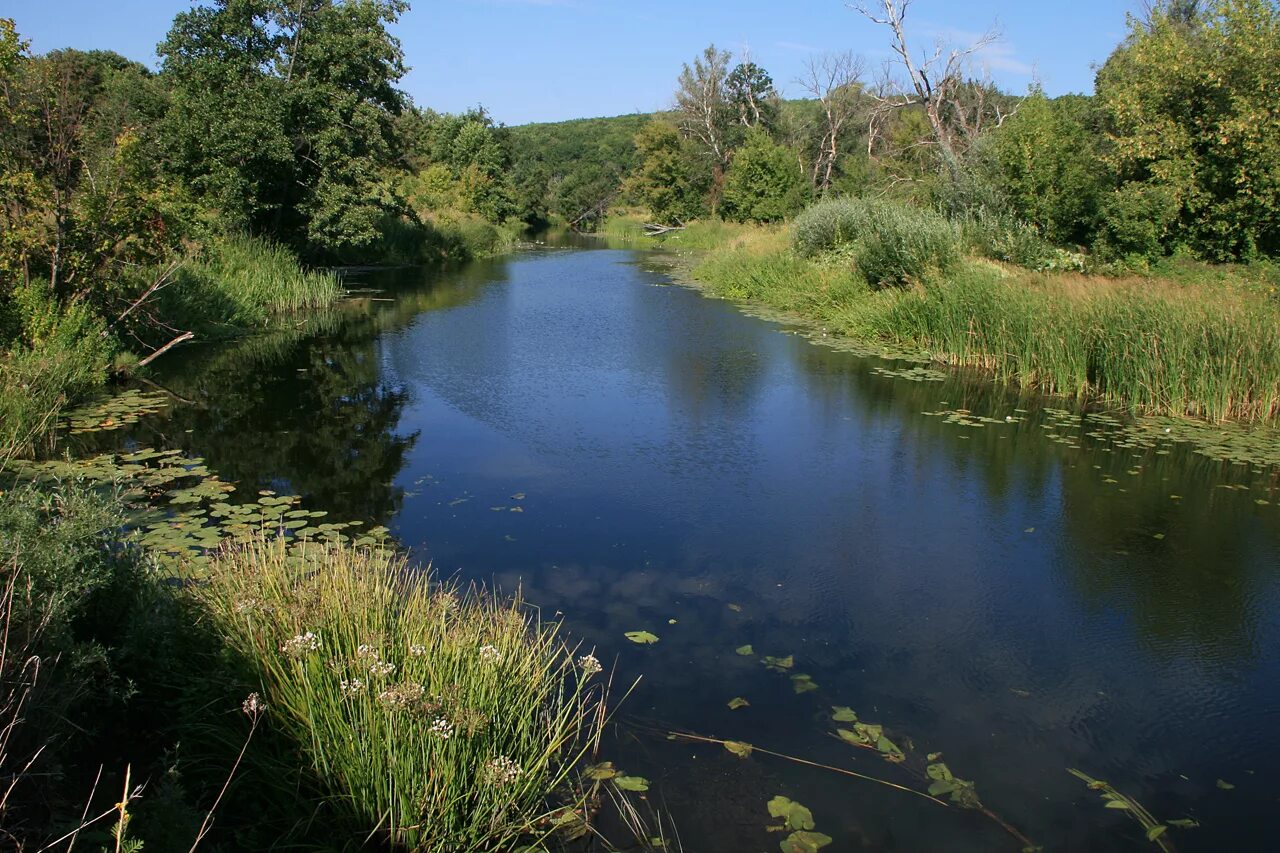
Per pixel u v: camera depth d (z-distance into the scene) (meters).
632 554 6.11
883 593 5.68
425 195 40.38
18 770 2.82
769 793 3.67
